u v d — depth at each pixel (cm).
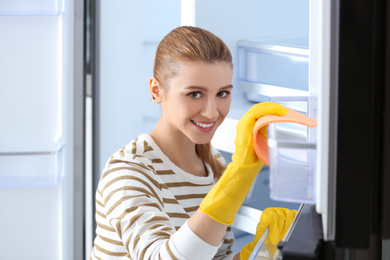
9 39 197
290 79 157
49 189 202
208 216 76
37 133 202
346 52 48
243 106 170
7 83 199
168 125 108
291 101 75
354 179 50
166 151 109
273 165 55
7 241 204
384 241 63
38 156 200
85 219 209
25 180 196
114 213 92
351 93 48
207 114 97
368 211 50
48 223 204
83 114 205
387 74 49
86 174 208
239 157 72
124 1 208
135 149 105
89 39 204
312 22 73
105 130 211
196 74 96
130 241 86
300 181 56
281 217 93
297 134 67
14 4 190
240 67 167
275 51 158
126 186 94
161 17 213
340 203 50
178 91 98
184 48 97
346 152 49
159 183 103
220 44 99
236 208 76
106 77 209
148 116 217
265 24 163
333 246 53
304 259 50
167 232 85
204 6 160
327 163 50
